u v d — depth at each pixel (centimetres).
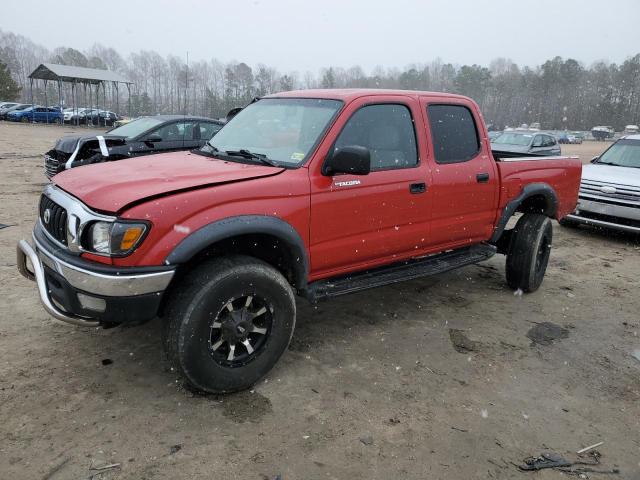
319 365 375
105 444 280
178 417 306
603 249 770
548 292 561
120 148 889
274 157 368
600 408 340
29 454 269
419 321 462
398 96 412
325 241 361
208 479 259
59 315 307
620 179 794
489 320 473
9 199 891
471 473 273
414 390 348
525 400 344
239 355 332
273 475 264
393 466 275
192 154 411
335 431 301
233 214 309
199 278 304
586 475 277
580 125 8375
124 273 282
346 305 491
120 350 379
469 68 8031
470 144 467
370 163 363
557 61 8444
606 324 479
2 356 362
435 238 440
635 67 8350
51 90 7669
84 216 291
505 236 548
